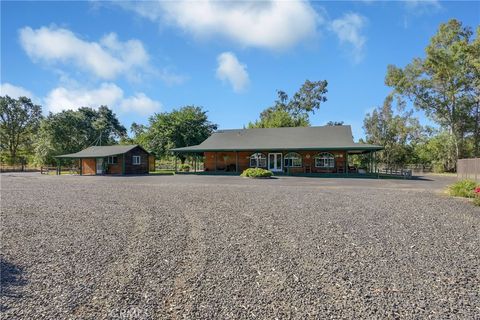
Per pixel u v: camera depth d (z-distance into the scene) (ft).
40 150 130.41
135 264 13.66
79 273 12.63
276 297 10.48
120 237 18.10
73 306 9.89
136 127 210.79
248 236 18.10
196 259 14.28
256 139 96.02
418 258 14.25
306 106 171.73
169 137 119.24
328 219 22.52
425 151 124.26
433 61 105.40
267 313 9.44
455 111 109.29
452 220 22.26
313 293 10.76
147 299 10.37
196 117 125.59
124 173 101.35
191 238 17.79
